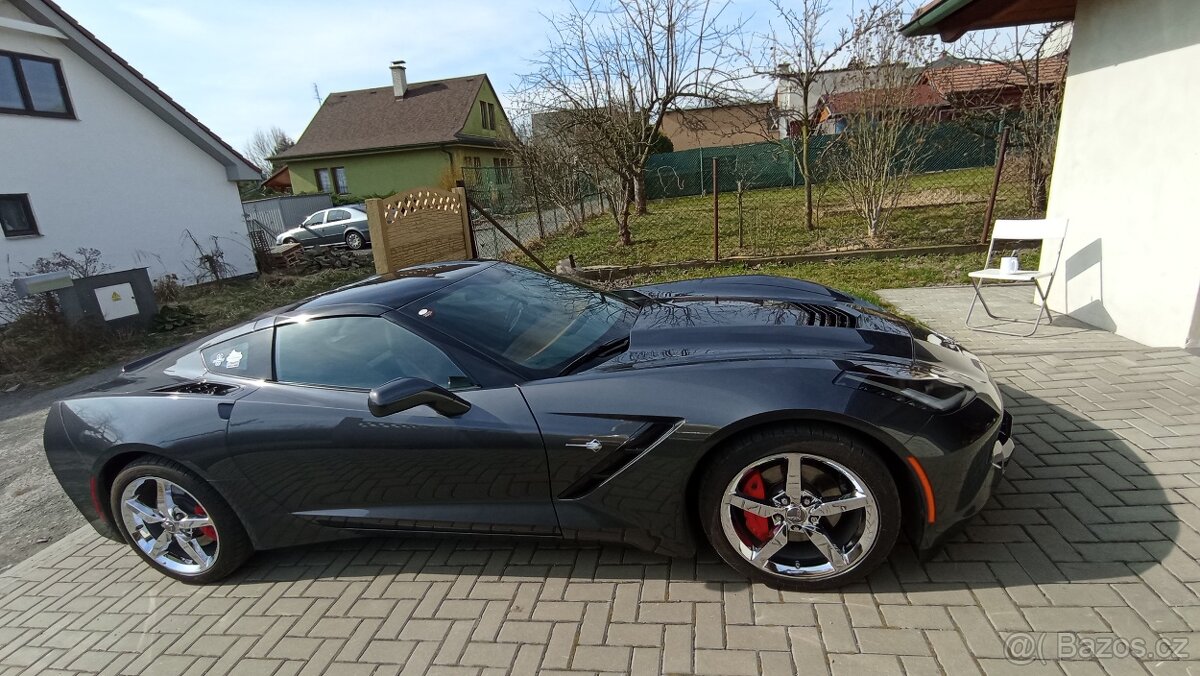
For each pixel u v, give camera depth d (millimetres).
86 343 7953
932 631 1971
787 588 2229
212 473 2641
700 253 10102
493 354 2529
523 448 2301
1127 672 1750
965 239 8805
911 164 10195
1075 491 2604
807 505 2160
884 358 2361
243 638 2391
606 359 2549
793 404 2064
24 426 5551
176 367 2980
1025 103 9680
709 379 2199
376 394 2186
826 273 7750
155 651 2387
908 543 2404
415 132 27266
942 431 2064
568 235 14406
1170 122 3914
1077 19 4691
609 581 2410
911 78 9391
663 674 1938
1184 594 2004
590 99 11180
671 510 2240
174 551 2889
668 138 23781
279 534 2734
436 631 2270
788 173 18344
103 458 2779
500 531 2463
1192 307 3883
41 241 11047
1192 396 3322
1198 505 2434
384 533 2637
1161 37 3926
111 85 12141
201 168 14023
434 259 8703
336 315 2705
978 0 4828
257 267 15109
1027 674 1780
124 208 12398
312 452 2531
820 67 10492
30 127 10875
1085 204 4750
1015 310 5371
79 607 2754
